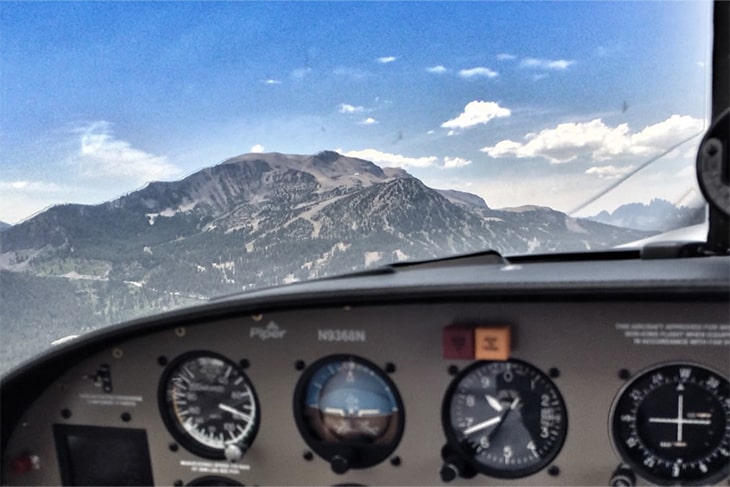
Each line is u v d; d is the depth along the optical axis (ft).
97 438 1.96
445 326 1.73
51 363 1.87
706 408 1.64
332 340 1.79
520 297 1.68
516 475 1.75
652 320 1.62
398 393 1.77
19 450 1.98
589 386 1.67
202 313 1.77
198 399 1.90
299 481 1.86
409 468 1.80
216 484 1.92
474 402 1.77
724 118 1.48
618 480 1.64
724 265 1.75
